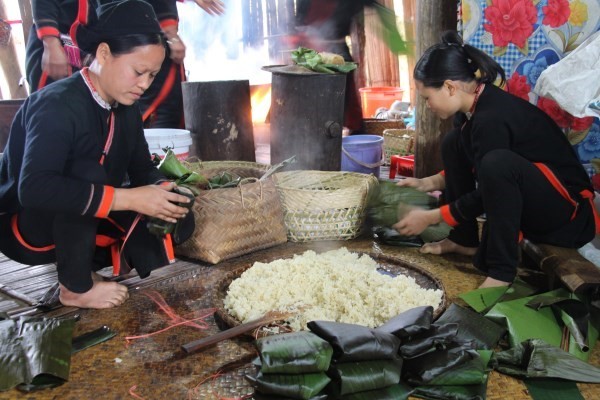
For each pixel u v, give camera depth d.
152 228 2.31
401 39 3.98
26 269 2.90
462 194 2.90
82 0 3.80
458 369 1.71
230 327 2.02
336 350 1.63
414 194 3.11
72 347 1.99
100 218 2.40
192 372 1.87
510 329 2.01
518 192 2.31
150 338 2.09
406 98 7.07
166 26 4.52
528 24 3.02
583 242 2.49
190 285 2.57
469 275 2.65
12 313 2.32
